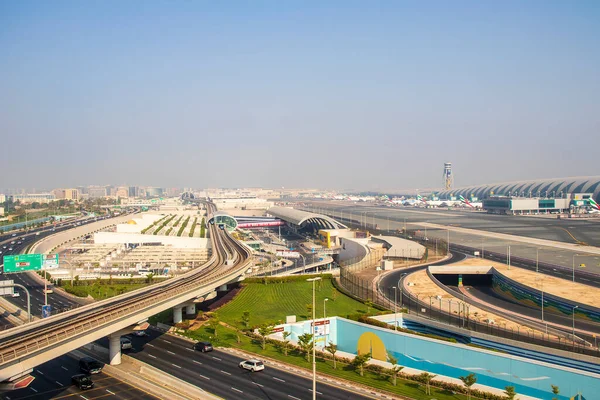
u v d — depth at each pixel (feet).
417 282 458.09
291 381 231.30
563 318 343.46
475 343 286.87
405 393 218.59
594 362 234.99
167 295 295.69
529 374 225.97
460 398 214.48
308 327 309.01
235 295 436.35
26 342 201.77
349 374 244.83
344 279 480.23
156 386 220.02
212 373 240.94
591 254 631.97
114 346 253.24
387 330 281.33
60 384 227.81
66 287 453.99
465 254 639.35
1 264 556.51
